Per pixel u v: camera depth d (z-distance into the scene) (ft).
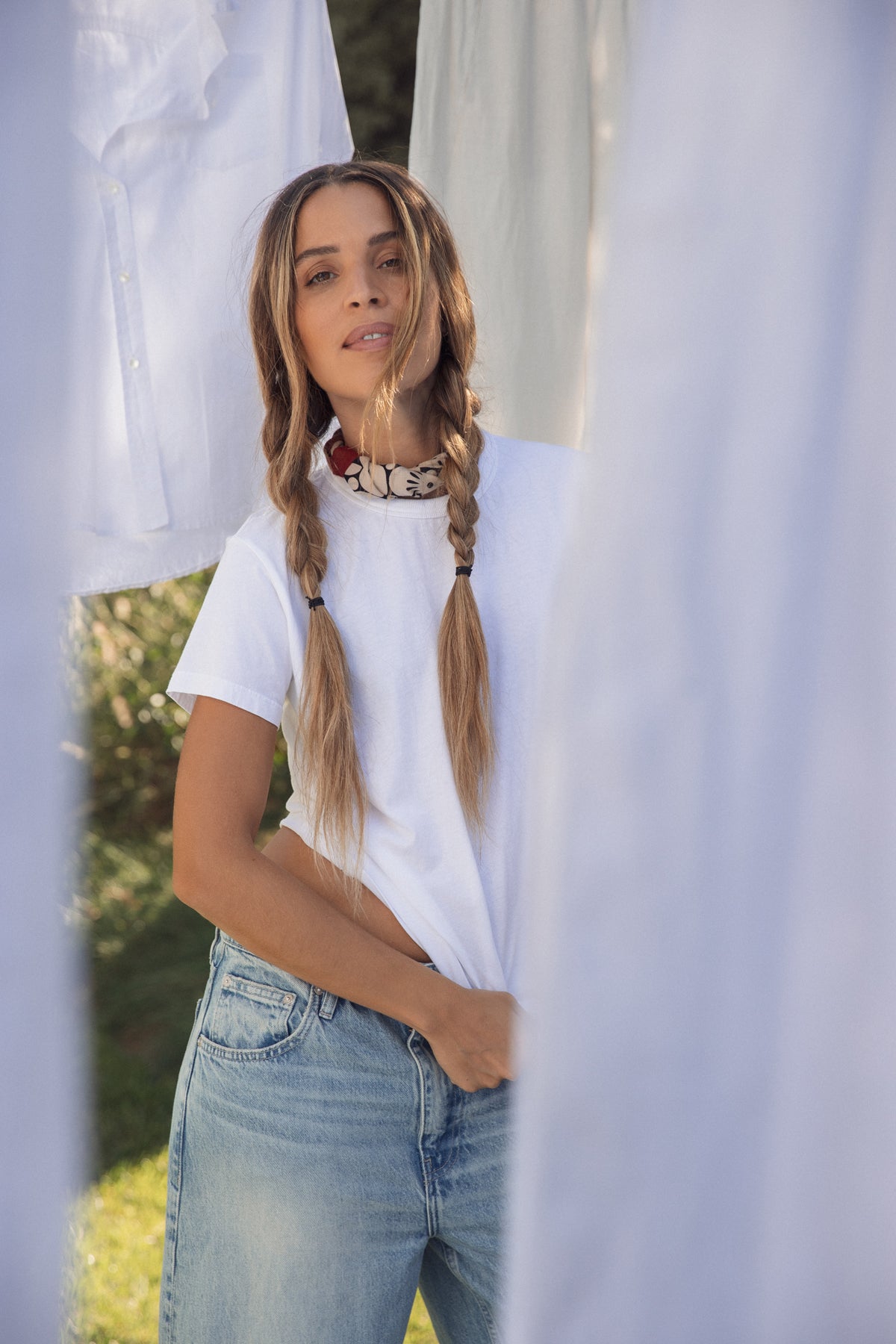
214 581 4.74
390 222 4.71
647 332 2.41
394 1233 4.63
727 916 2.53
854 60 2.39
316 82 6.66
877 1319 2.65
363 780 4.60
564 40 7.01
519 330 7.30
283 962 4.46
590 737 2.47
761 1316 2.63
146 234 6.32
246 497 6.73
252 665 4.58
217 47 6.29
